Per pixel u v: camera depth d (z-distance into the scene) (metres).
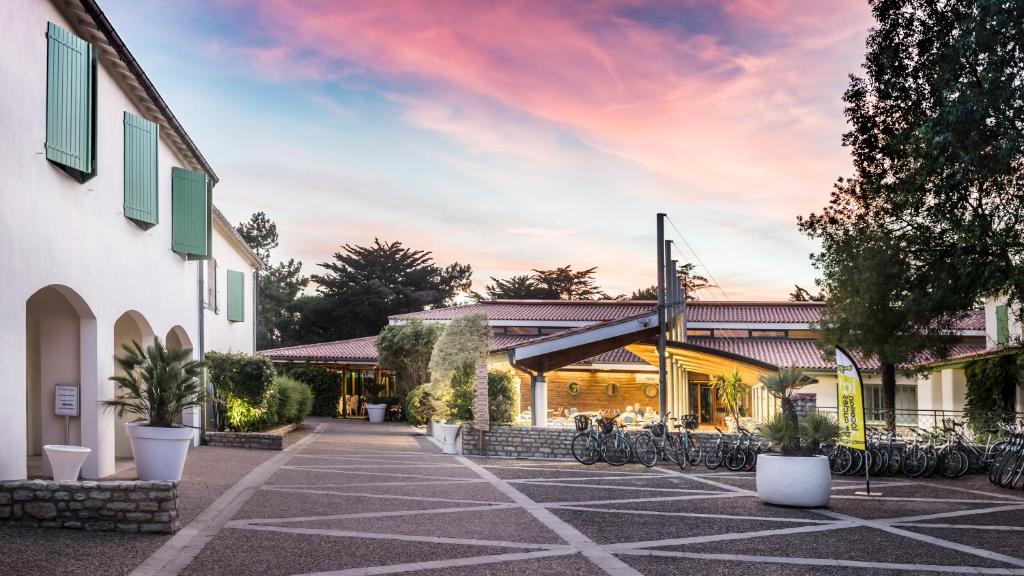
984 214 15.54
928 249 19.06
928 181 16.70
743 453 17.98
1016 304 21.83
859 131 18.27
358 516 10.47
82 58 11.15
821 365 29.45
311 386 38.97
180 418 18.69
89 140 11.30
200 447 18.92
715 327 34.06
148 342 15.37
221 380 20.78
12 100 9.45
